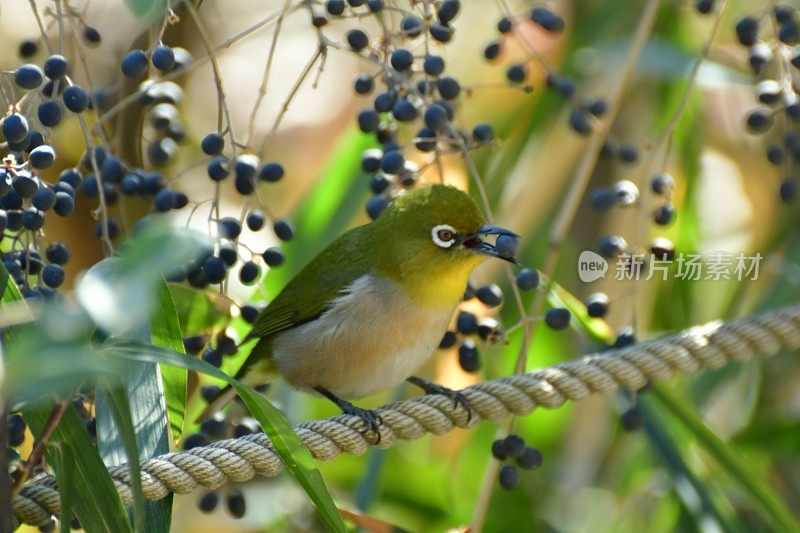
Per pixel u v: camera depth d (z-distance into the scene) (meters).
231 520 13.92
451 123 9.01
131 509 7.19
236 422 9.42
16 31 13.27
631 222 13.62
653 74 12.73
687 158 13.48
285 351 9.80
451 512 13.12
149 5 5.73
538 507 13.59
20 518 6.95
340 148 12.09
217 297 9.05
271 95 15.82
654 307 13.37
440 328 9.55
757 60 10.10
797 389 14.34
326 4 8.78
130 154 10.12
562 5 13.85
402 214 9.37
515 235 9.08
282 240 9.09
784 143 10.12
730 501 12.91
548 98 13.06
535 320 9.25
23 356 4.80
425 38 8.94
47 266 7.48
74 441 6.71
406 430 8.66
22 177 7.12
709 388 12.98
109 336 6.55
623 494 13.24
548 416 13.70
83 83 11.70
